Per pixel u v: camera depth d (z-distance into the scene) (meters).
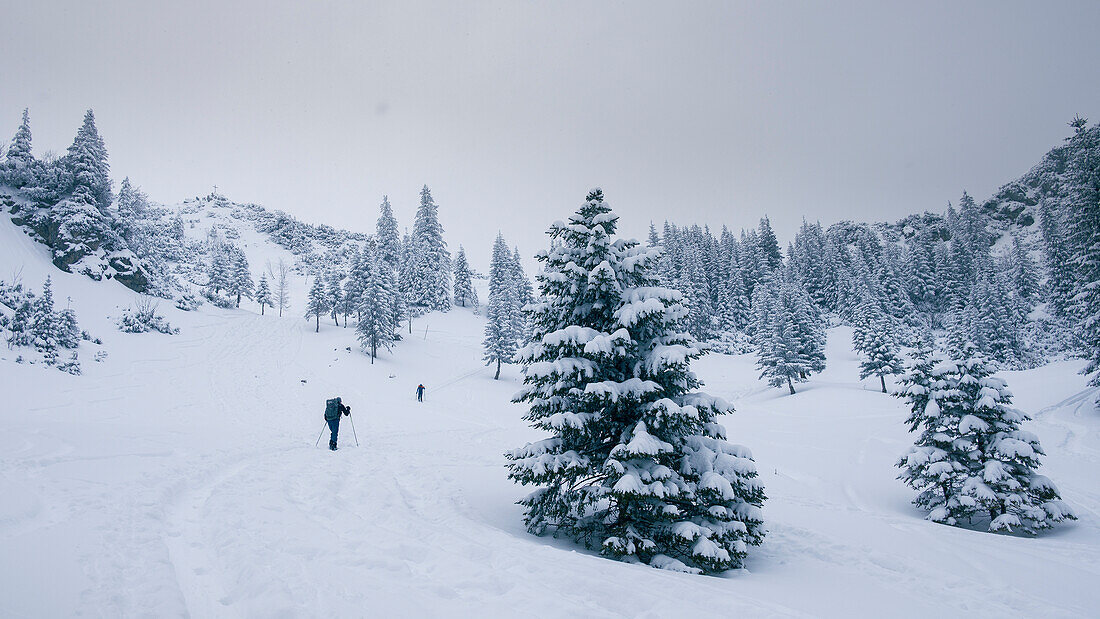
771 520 12.30
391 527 7.65
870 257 103.50
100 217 55.78
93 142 57.97
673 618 4.71
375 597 4.57
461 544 6.75
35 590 4.11
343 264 151.38
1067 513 13.55
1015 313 68.12
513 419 32.88
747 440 28.02
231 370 41.09
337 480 10.99
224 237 179.50
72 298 45.94
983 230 129.88
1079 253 27.17
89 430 13.81
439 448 18.50
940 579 8.34
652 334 9.73
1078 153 27.48
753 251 96.62
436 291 89.69
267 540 6.15
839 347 72.69
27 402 20.86
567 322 10.44
